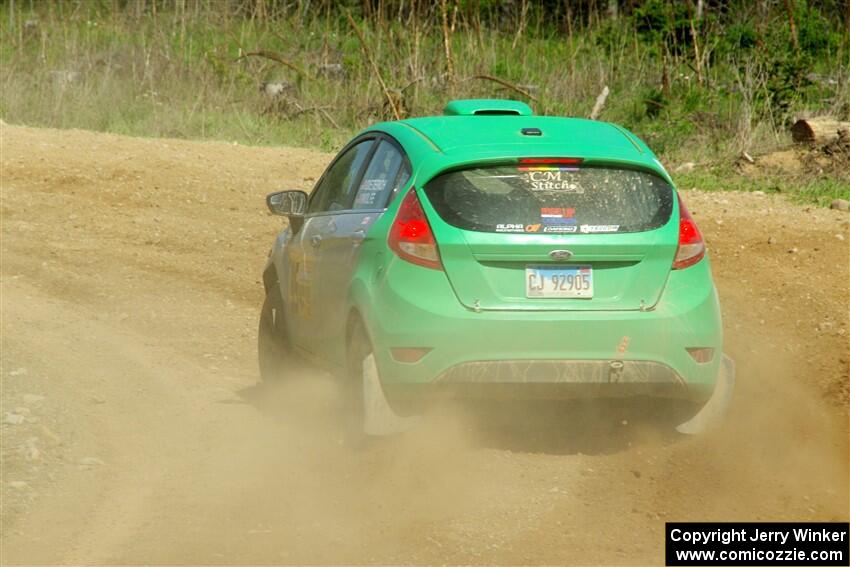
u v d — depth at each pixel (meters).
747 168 57.88
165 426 26.72
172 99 76.38
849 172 55.25
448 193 22.11
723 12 96.50
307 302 26.59
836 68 77.12
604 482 21.84
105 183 55.78
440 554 18.84
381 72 77.62
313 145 69.31
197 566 18.70
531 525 19.94
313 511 20.98
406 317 21.67
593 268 21.94
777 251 41.50
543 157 22.27
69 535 20.36
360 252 23.34
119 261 44.34
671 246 22.17
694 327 22.09
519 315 21.52
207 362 32.53
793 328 33.03
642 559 18.48
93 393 29.17
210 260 44.62
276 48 88.50
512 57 84.12
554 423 25.28
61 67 81.19
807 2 89.00
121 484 22.94
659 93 71.44
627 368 21.72
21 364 31.52
